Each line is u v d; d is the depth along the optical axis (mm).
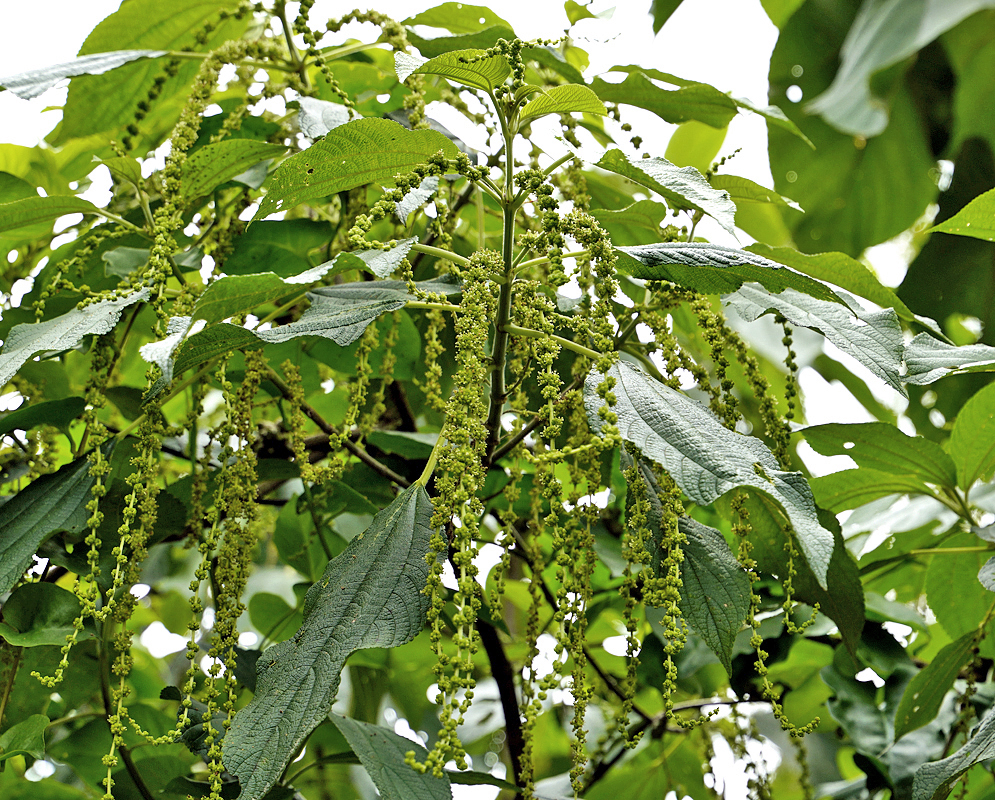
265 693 1100
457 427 1088
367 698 2277
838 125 2383
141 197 1611
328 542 2004
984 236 1598
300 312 1805
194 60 2029
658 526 1303
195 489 1522
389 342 1636
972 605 1889
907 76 2805
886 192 2939
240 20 2049
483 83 1259
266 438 1974
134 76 2002
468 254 2076
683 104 1806
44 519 1371
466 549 1037
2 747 1398
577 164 1678
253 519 1344
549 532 2045
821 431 1674
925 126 2838
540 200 1136
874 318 1391
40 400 1787
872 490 1830
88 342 1765
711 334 1380
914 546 2207
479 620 1806
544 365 1155
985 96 2762
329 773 2191
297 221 1768
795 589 1526
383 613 1143
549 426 1111
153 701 2100
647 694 2496
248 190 1793
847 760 2738
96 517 1278
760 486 1062
